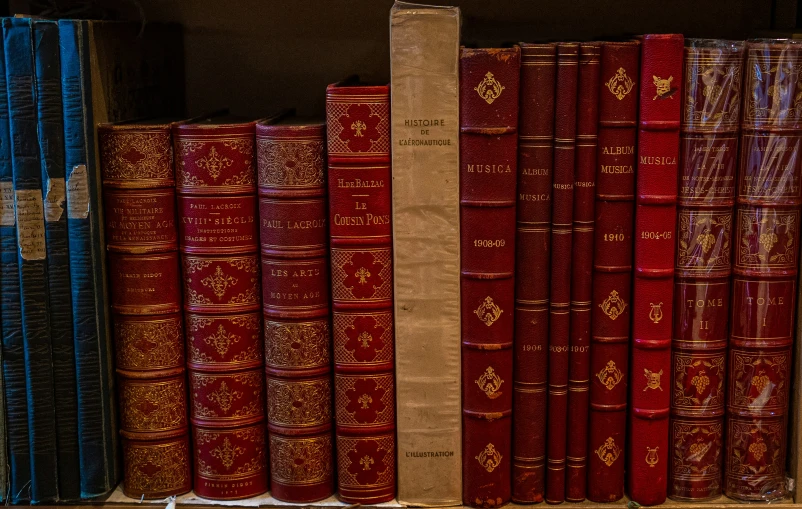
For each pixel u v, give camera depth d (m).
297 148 0.98
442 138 0.96
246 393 1.05
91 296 0.99
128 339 1.03
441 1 1.29
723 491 1.06
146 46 1.17
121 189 1.00
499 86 0.95
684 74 0.97
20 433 1.01
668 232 0.99
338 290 1.01
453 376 1.02
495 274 0.99
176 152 1.01
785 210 0.99
